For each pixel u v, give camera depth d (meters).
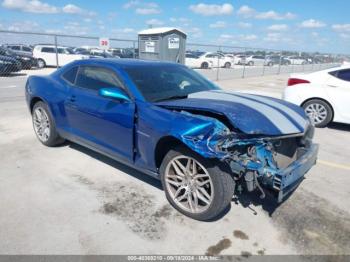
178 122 2.95
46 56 22.02
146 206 3.29
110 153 3.86
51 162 4.36
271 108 3.27
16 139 5.32
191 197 3.06
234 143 2.75
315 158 3.37
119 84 3.66
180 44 14.01
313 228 2.99
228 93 3.77
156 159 3.28
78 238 2.75
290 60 30.91
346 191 3.78
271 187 2.80
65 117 4.45
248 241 2.78
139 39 14.02
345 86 6.51
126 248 2.65
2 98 9.46
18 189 3.57
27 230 2.83
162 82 3.79
